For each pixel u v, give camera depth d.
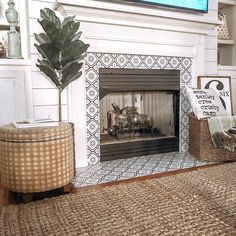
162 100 2.83
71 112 2.23
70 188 1.78
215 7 2.82
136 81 2.47
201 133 2.36
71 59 1.96
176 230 1.25
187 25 2.56
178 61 2.66
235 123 2.36
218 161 2.41
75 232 1.25
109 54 2.33
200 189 1.74
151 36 2.47
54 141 1.58
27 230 1.27
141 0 2.29
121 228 1.28
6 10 2.21
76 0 2.01
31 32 2.11
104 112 2.62
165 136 2.79
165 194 1.67
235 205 1.51
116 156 2.48
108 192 1.71
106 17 2.21
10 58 2.13
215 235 1.21
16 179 1.55
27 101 2.14
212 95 2.54
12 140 1.52
